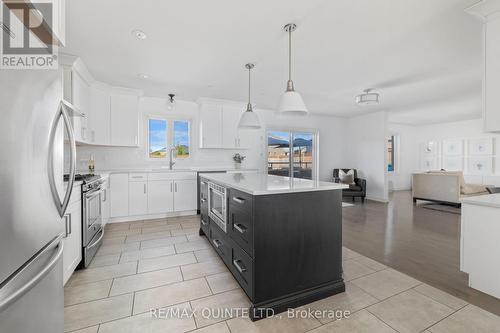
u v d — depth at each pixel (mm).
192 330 1489
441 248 2840
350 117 7086
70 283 2039
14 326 852
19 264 891
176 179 4352
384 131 6066
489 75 1736
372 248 2846
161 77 3566
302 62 3057
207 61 3000
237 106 5211
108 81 3717
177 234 3369
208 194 2793
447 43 2555
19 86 893
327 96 4707
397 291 1932
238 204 1888
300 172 6664
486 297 1831
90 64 3057
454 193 5020
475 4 1742
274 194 1676
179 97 4777
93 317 1598
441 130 8383
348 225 3803
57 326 1203
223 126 5051
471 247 1940
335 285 1905
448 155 8195
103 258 2559
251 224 1644
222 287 1987
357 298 1840
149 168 4738
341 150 7203
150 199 4156
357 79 3693
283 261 1712
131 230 3547
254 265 1611
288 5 1912
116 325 1524
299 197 1773
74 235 2113
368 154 6520
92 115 3605
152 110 4793
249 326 1525
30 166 965
